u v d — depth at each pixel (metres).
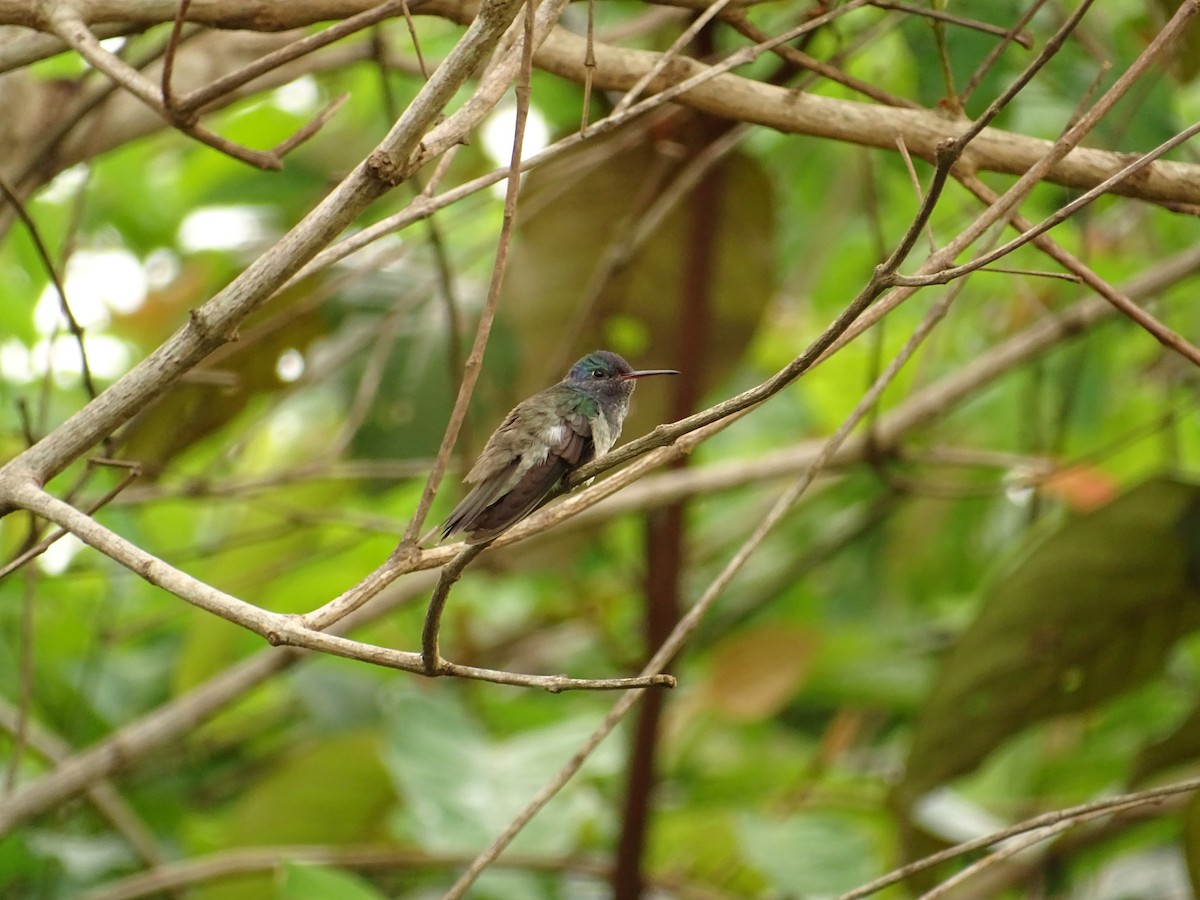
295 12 7.14
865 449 10.98
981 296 14.09
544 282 11.42
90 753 9.73
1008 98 4.83
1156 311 13.62
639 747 10.24
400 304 10.55
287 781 11.23
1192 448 13.59
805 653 11.64
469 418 10.56
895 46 11.59
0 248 8.89
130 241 14.40
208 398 10.78
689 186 10.19
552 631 13.95
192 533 13.42
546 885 11.09
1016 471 13.07
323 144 12.88
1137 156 7.07
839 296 15.46
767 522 6.84
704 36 10.09
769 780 12.55
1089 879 12.41
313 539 12.26
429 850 10.05
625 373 7.67
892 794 10.27
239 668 10.14
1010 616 9.74
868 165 9.28
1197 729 9.66
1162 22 9.48
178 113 6.23
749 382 14.73
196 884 11.12
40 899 11.23
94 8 6.94
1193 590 9.48
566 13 11.01
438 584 4.48
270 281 5.42
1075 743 13.38
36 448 5.54
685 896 11.06
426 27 12.12
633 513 10.60
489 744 10.86
